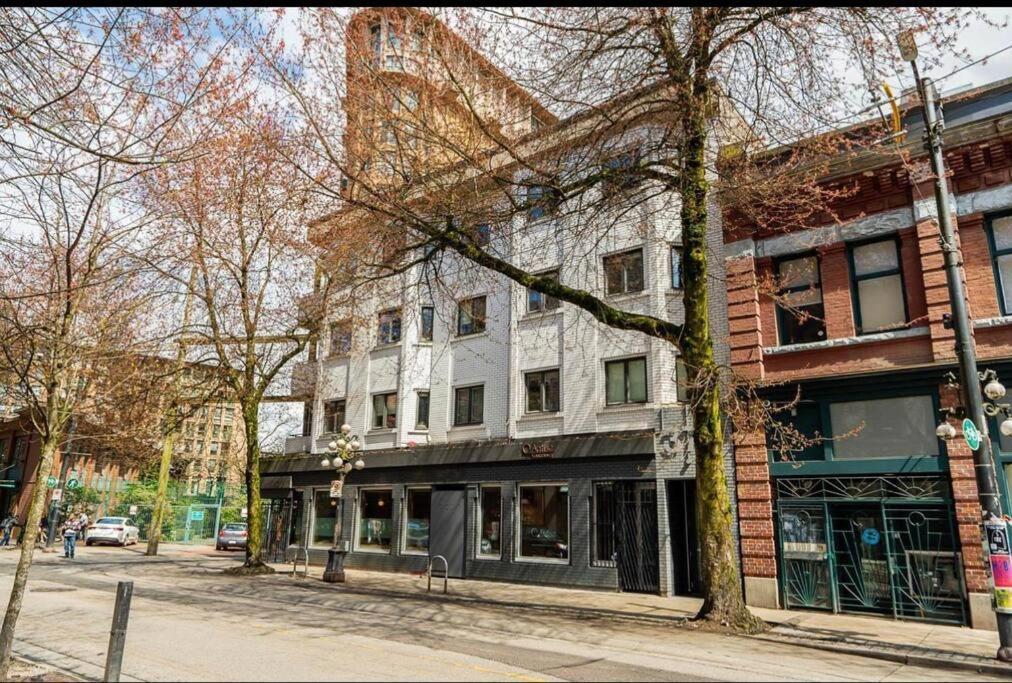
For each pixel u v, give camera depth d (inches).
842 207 610.2
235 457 1759.4
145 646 367.2
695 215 503.2
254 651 351.6
